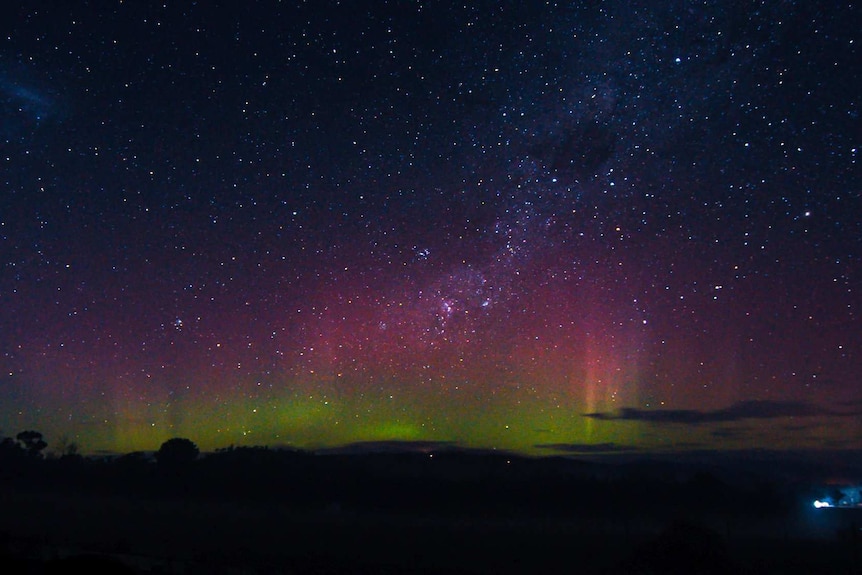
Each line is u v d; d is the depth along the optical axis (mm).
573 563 17406
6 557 11398
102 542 18516
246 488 30484
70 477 30672
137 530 23062
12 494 28484
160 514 26656
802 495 27109
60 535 20328
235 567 15531
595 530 23547
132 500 28547
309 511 28094
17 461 31578
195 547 19078
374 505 28938
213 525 24875
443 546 20453
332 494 30516
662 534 15555
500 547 20234
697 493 27641
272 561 16516
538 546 20297
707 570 14875
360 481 31422
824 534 21406
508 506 28797
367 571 15750
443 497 29922
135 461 32406
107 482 30625
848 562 16672
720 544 15344
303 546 20594
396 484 31188
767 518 25062
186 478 31391
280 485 30812
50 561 11461
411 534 22891
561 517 26484
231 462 32531
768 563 16469
